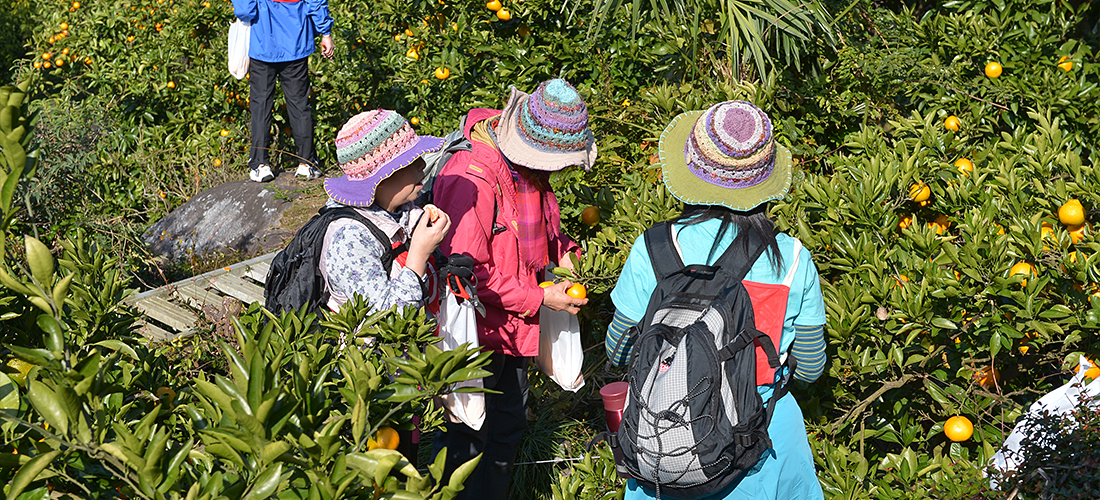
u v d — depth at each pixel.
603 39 4.92
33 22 12.43
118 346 1.67
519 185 2.75
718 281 1.96
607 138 3.90
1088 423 2.09
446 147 2.71
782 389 2.05
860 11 4.87
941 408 2.85
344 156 2.24
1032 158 2.88
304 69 6.21
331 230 2.24
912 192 3.04
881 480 2.57
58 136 6.73
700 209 2.04
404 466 1.33
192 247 6.00
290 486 1.35
